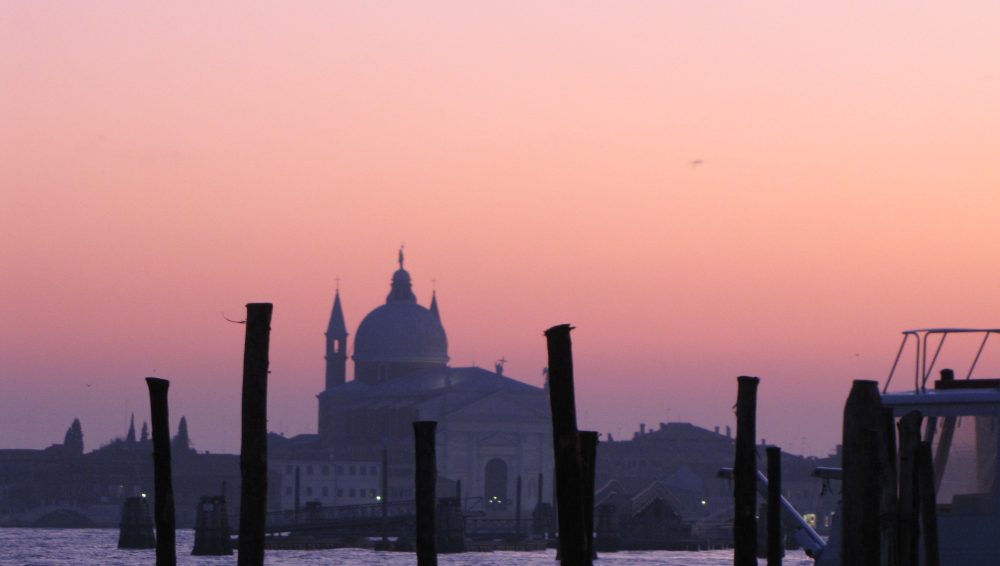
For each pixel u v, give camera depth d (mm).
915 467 36750
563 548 42438
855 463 33969
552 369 42781
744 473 59969
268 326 52312
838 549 45844
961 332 42625
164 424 57719
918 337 42719
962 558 40719
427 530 71312
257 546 51594
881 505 36188
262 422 51969
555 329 42688
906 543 36406
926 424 41438
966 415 40938
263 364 52031
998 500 40562
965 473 41000
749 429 60250
